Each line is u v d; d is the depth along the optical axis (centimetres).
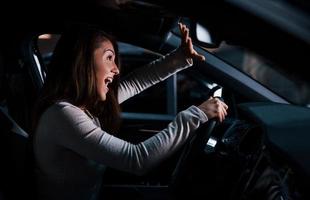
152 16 202
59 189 168
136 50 388
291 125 156
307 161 132
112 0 198
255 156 154
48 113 162
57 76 167
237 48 135
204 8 118
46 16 214
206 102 165
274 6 121
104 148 155
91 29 170
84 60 165
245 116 171
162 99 379
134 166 153
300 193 129
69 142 159
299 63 114
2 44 233
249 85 273
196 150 171
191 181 175
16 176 184
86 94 167
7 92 244
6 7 216
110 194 221
